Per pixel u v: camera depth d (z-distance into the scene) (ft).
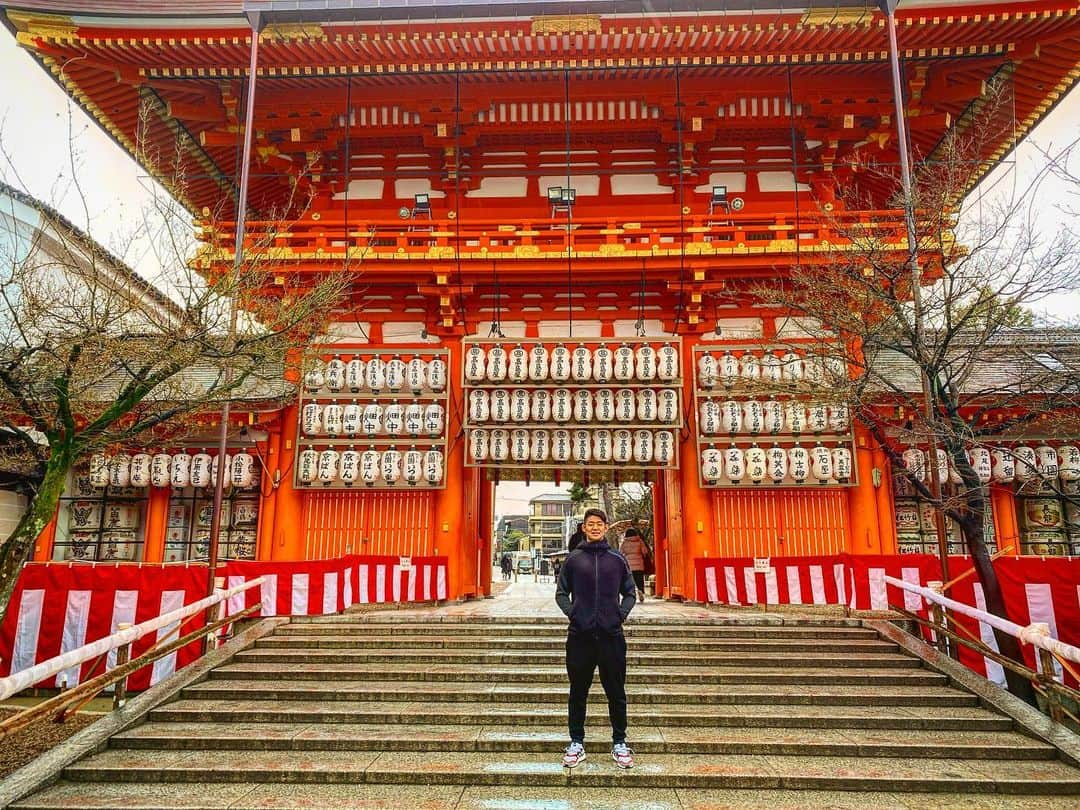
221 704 29.43
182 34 52.60
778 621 39.65
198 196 71.56
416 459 56.29
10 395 29.60
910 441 52.85
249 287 36.94
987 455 52.85
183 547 59.62
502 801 21.34
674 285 58.23
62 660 23.11
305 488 57.26
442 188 65.21
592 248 58.13
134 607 37.58
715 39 53.16
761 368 55.36
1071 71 56.13
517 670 32.53
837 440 56.08
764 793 22.21
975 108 60.08
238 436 59.21
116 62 55.26
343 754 24.89
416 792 22.15
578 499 168.04
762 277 58.13
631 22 52.31
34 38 52.26
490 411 57.26
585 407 56.80
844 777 22.59
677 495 62.08
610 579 24.30
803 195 63.41
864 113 60.03
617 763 23.57
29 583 38.09
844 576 41.52
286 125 61.72
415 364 57.47
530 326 61.77
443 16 52.03
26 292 29.25
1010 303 34.19
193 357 28.91
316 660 34.45
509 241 62.44
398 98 60.59
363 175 65.36
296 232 63.72
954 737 26.07
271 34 52.42
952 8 49.70
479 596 67.21
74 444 26.89
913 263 37.04
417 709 28.53
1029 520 57.16
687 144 62.54
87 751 24.53
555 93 60.23
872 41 52.80
